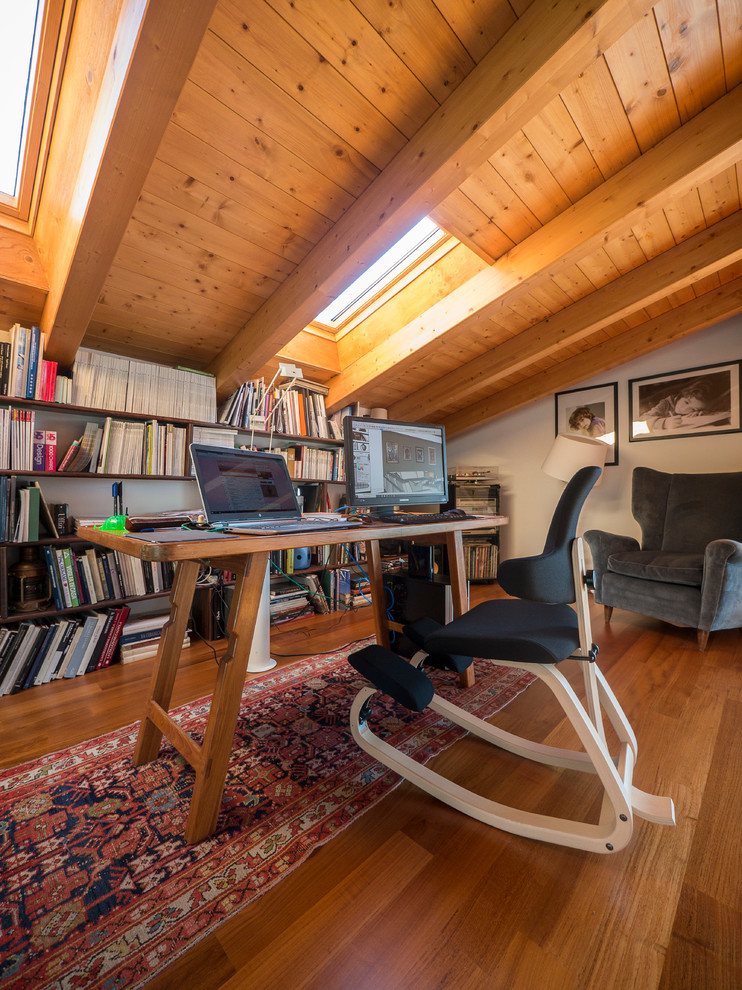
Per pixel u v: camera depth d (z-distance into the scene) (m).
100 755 1.42
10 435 1.98
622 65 1.59
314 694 1.86
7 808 1.17
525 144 1.85
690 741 1.49
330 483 3.57
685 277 2.61
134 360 2.38
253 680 2.01
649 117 1.82
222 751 1.08
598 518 3.89
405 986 0.74
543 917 0.86
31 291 1.99
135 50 1.14
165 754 1.43
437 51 1.48
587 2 1.28
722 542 2.36
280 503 1.61
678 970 0.75
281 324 2.30
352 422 1.68
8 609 2.02
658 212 2.33
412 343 2.95
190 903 0.89
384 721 1.62
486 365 3.60
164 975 0.75
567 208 2.22
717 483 3.03
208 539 0.89
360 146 1.74
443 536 1.95
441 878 0.95
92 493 2.45
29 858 1.00
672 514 3.17
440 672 2.10
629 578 2.82
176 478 2.51
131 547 0.89
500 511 4.48
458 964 0.77
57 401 2.12
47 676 2.00
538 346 3.29
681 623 2.54
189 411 2.58
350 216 1.95
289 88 1.49
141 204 1.76
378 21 1.37
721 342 3.31
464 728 1.55
